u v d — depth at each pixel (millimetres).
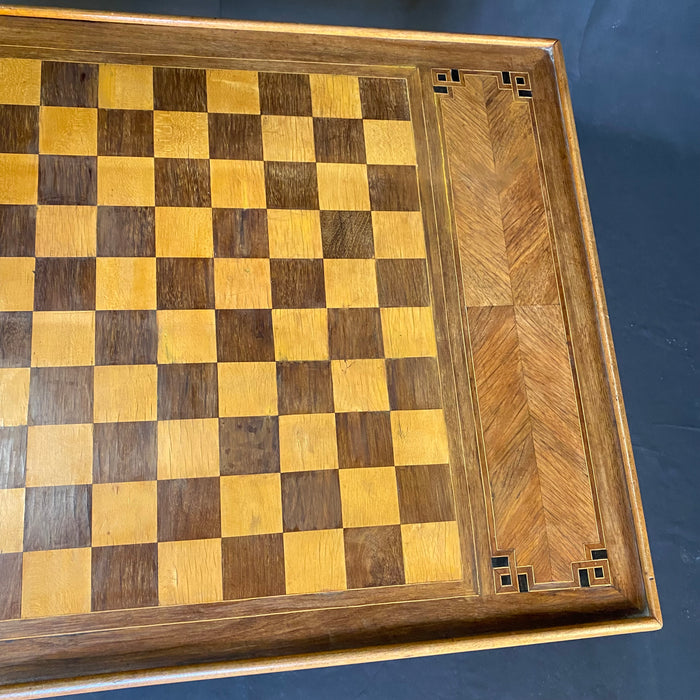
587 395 682
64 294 635
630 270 850
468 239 698
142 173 665
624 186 869
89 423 621
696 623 777
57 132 661
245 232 668
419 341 673
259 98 695
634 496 665
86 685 578
